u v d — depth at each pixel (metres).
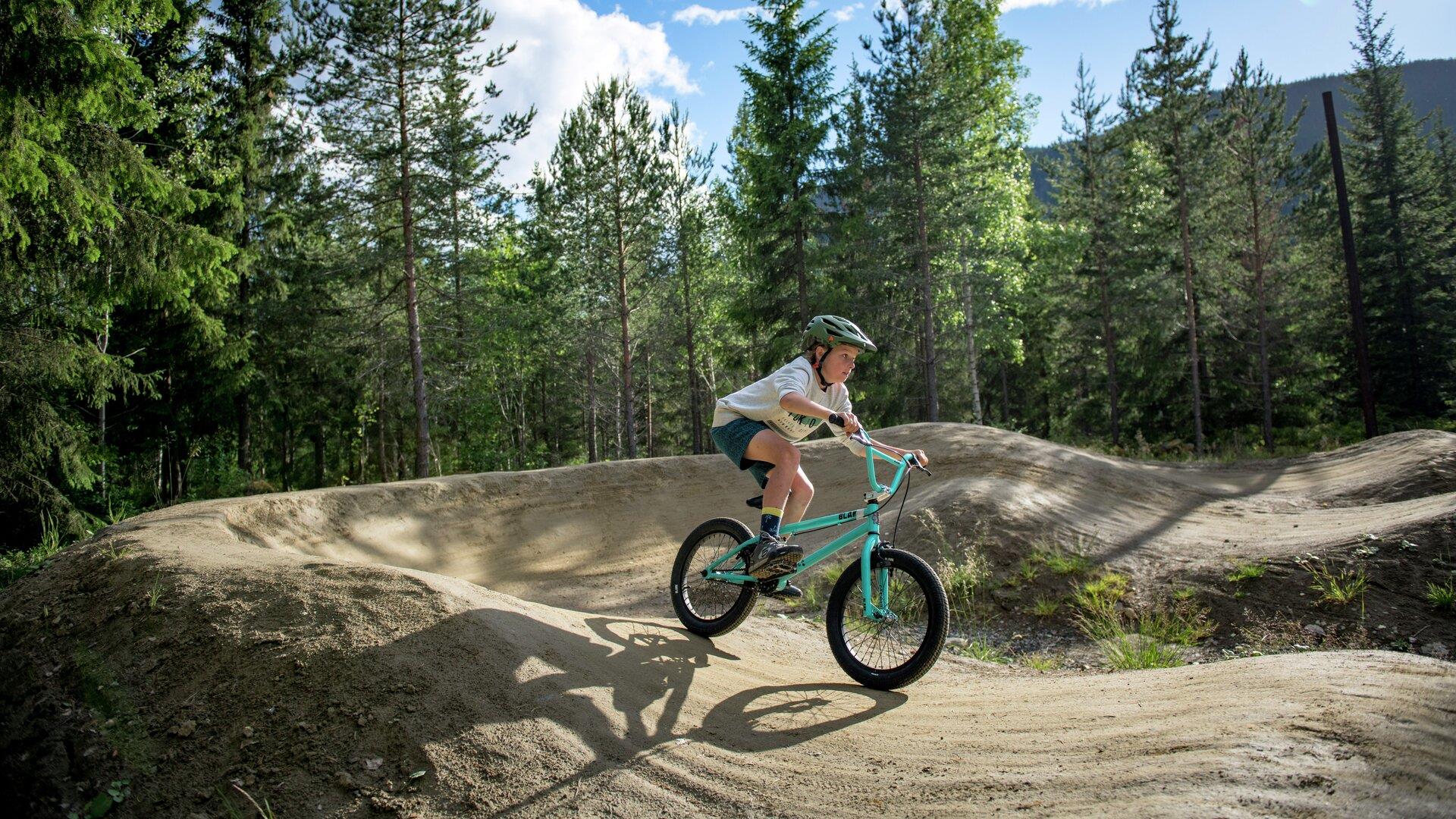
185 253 10.44
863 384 25.89
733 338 33.50
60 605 4.60
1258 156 27.80
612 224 26.50
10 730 3.60
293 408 26.02
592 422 32.53
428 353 23.95
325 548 7.80
